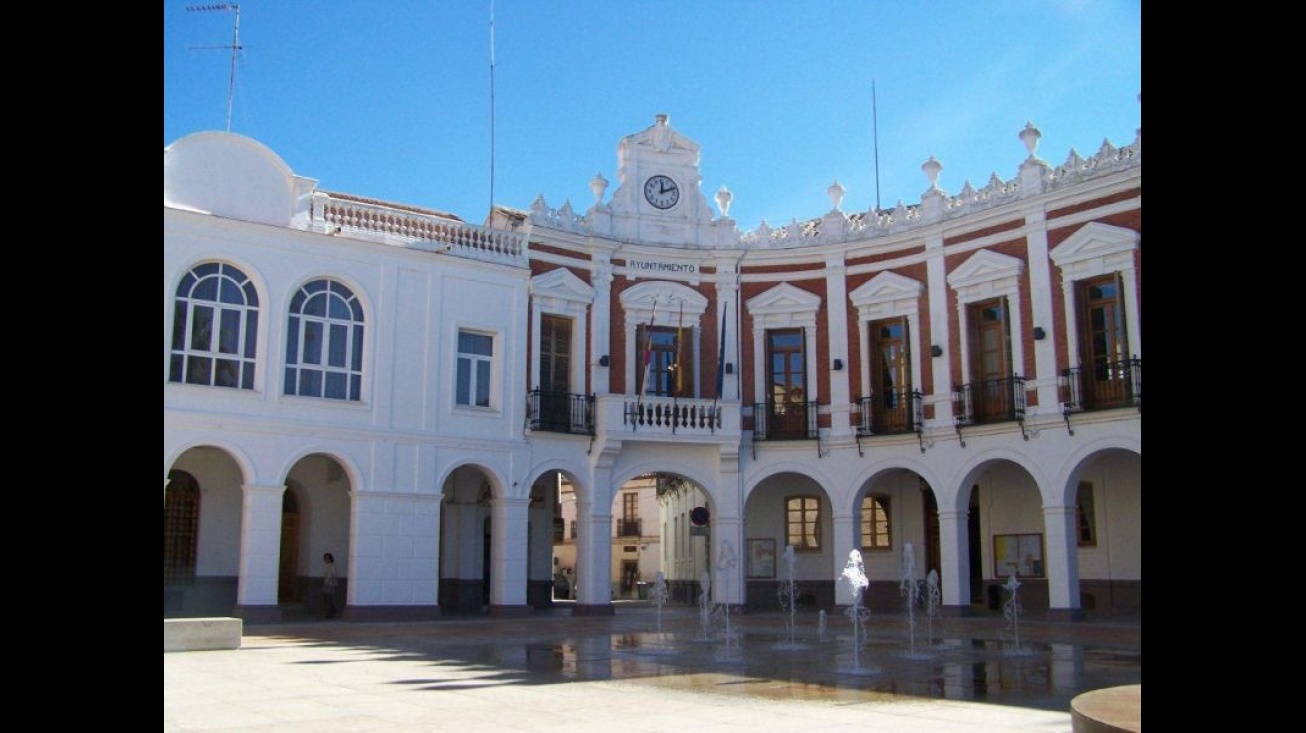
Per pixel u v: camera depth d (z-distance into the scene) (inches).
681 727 345.1
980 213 1015.0
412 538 964.0
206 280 891.4
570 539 2180.1
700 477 1109.7
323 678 494.9
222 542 967.0
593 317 1106.1
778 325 1137.4
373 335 966.4
